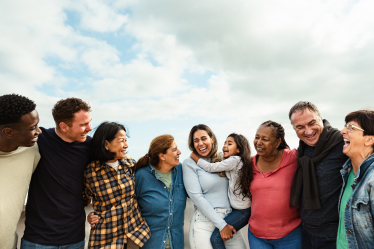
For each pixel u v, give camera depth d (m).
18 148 1.75
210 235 2.25
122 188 1.99
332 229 1.81
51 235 1.82
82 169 1.96
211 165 2.30
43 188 1.85
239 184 2.23
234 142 2.43
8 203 1.68
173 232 2.23
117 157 1.97
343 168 1.71
